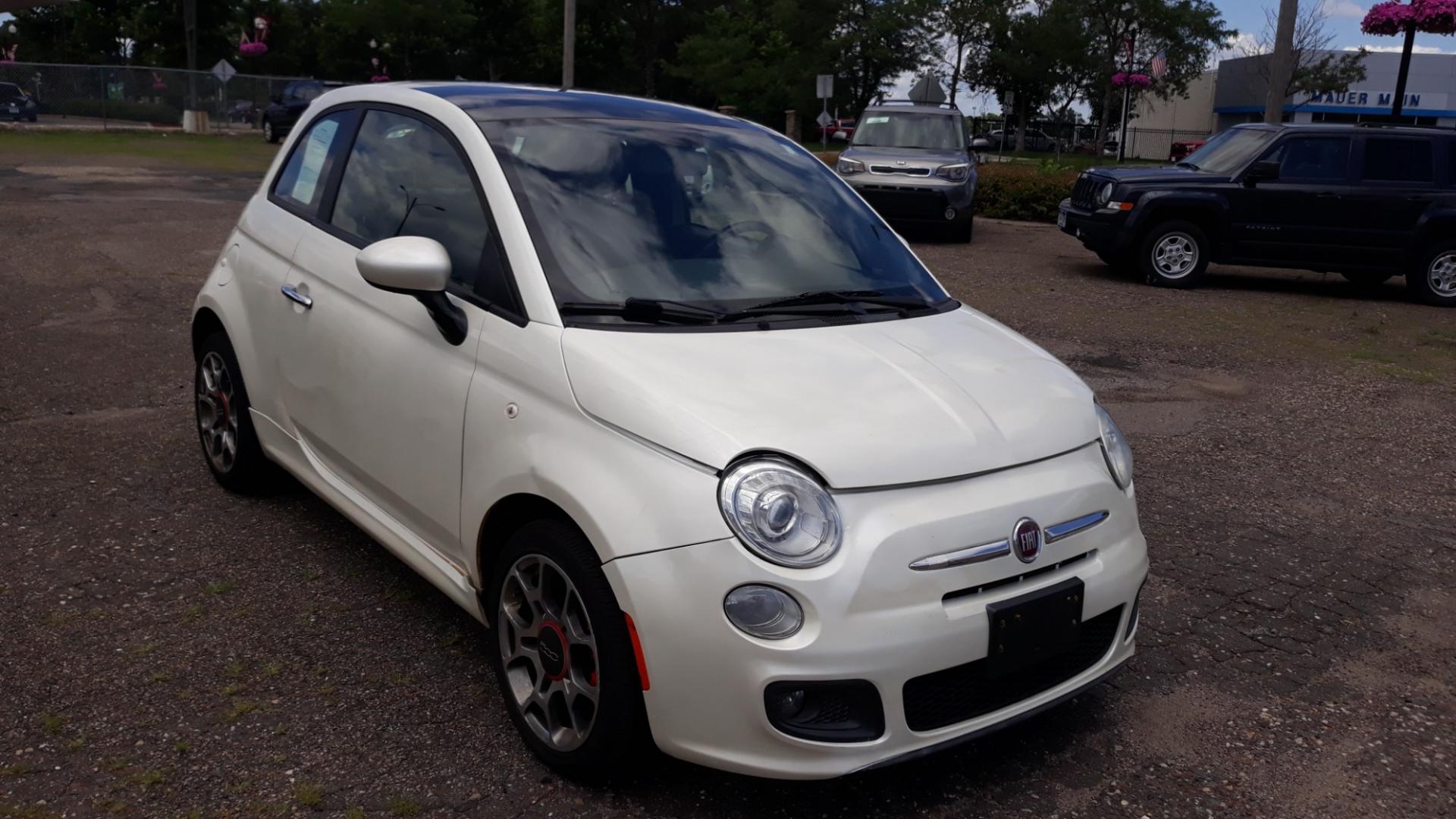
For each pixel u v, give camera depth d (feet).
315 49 249.34
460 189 11.80
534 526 9.85
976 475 9.47
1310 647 13.47
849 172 53.16
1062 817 9.82
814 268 12.20
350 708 10.91
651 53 254.47
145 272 34.01
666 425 9.05
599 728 9.30
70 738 10.16
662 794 9.78
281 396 14.16
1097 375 27.09
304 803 9.39
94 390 21.49
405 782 9.77
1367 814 10.15
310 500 16.30
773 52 233.96
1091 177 43.91
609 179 11.96
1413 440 22.65
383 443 11.96
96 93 135.03
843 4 240.12
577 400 9.63
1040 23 236.84
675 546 8.67
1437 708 12.12
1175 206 41.06
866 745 8.77
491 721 10.82
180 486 16.63
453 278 11.39
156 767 9.78
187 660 11.66
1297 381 27.32
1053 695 9.91
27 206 48.26
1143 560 10.64
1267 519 17.83
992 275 42.86
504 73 240.12
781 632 8.52
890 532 8.84
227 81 147.33
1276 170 40.70
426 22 212.84
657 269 11.18
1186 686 12.38
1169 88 223.10
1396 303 40.88
